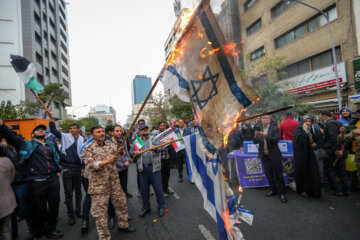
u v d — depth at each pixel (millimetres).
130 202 4230
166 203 3965
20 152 2846
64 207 4312
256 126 5777
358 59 9695
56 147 3240
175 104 16203
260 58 8953
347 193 3611
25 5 25438
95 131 2736
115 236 2906
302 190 3680
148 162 3477
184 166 7504
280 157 3678
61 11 41281
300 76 10117
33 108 18922
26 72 3080
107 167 2744
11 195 2479
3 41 24031
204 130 1445
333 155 3689
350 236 2438
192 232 2836
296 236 2512
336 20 10273
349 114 4262
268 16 8898
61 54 39125
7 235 2438
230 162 4652
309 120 3781
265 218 3000
